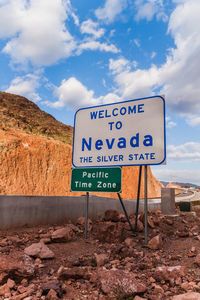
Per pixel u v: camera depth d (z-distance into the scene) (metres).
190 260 4.98
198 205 27.95
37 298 3.10
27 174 42.88
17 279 3.66
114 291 3.15
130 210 13.03
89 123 8.40
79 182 7.85
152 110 7.27
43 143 48.06
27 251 4.87
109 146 7.80
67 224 8.39
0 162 40.38
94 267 4.46
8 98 78.06
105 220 9.72
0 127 48.81
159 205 17.56
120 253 5.28
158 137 6.99
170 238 7.56
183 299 2.79
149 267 4.48
